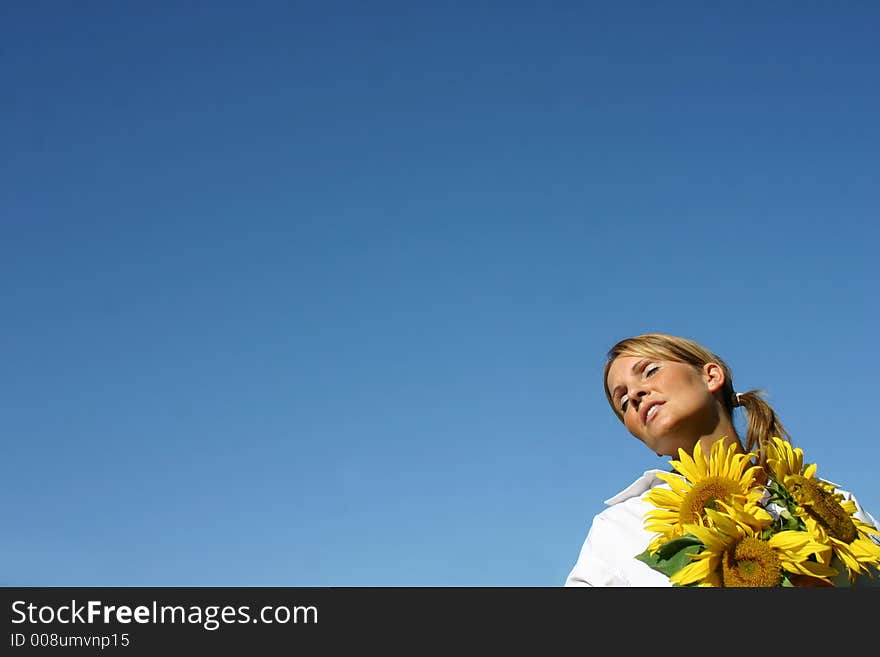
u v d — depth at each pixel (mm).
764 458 2838
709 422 3100
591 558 2953
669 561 2537
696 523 2549
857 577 2588
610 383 3316
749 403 3236
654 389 3113
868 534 2721
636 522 2980
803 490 2584
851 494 3223
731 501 2549
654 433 3113
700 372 3172
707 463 2656
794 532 2479
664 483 3162
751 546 2447
